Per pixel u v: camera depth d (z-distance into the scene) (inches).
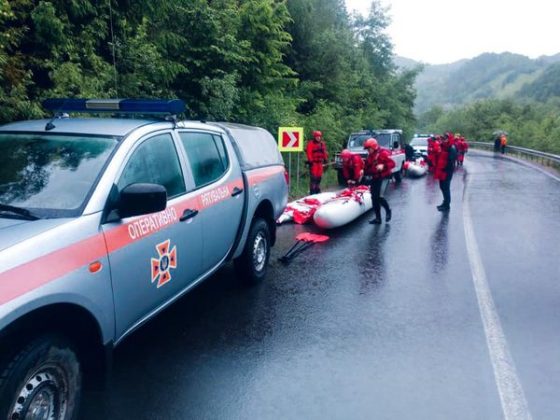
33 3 293.1
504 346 175.2
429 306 215.0
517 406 138.3
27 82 273.1
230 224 201.8
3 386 97.7
